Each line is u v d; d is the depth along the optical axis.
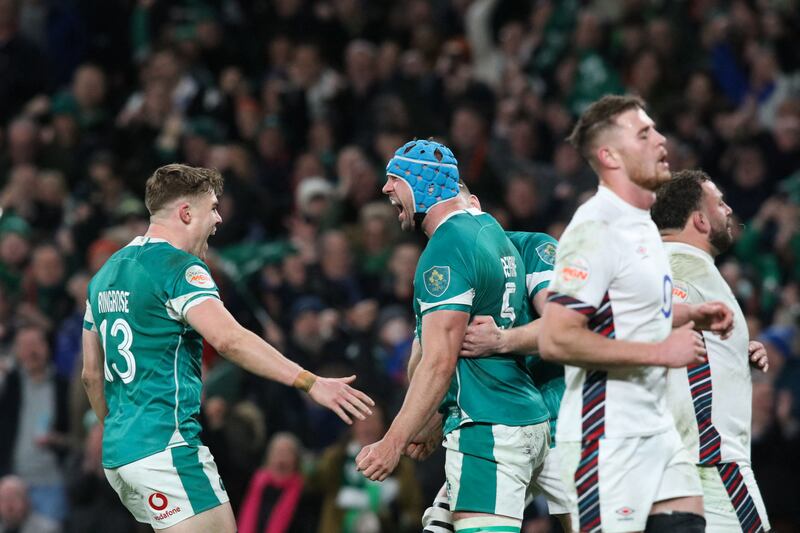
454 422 18.55
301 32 54.62
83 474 33.44
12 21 54.06
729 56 49.38
